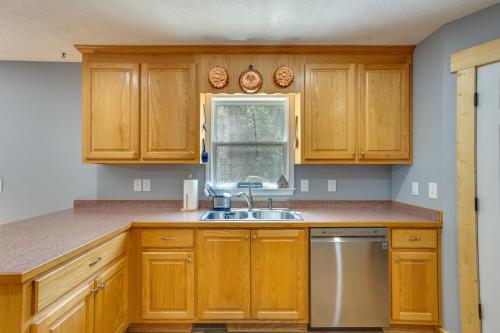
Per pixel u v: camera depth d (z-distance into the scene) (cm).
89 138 269
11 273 121
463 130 221
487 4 206
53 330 140
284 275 238
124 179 306
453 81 229
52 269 143
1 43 263
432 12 216
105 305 196
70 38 254
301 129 272
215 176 312
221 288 239
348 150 271
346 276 237
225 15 219
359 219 246
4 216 301
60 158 304
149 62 271
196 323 249
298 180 307
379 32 245
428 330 242
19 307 123
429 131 249
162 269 239
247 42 263
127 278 233
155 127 270
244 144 312
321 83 271
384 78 271
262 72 271
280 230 239
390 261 238
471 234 216
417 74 265
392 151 270
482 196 212
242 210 291
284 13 217
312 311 237
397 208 292
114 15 219
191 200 290
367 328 243
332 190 306
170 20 226
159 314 238
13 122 302
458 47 225
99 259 187
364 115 271
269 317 238
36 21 226
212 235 240
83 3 203
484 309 210
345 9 212
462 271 221
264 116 312
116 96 270
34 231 198
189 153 270
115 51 271
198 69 271
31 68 302
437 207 239
